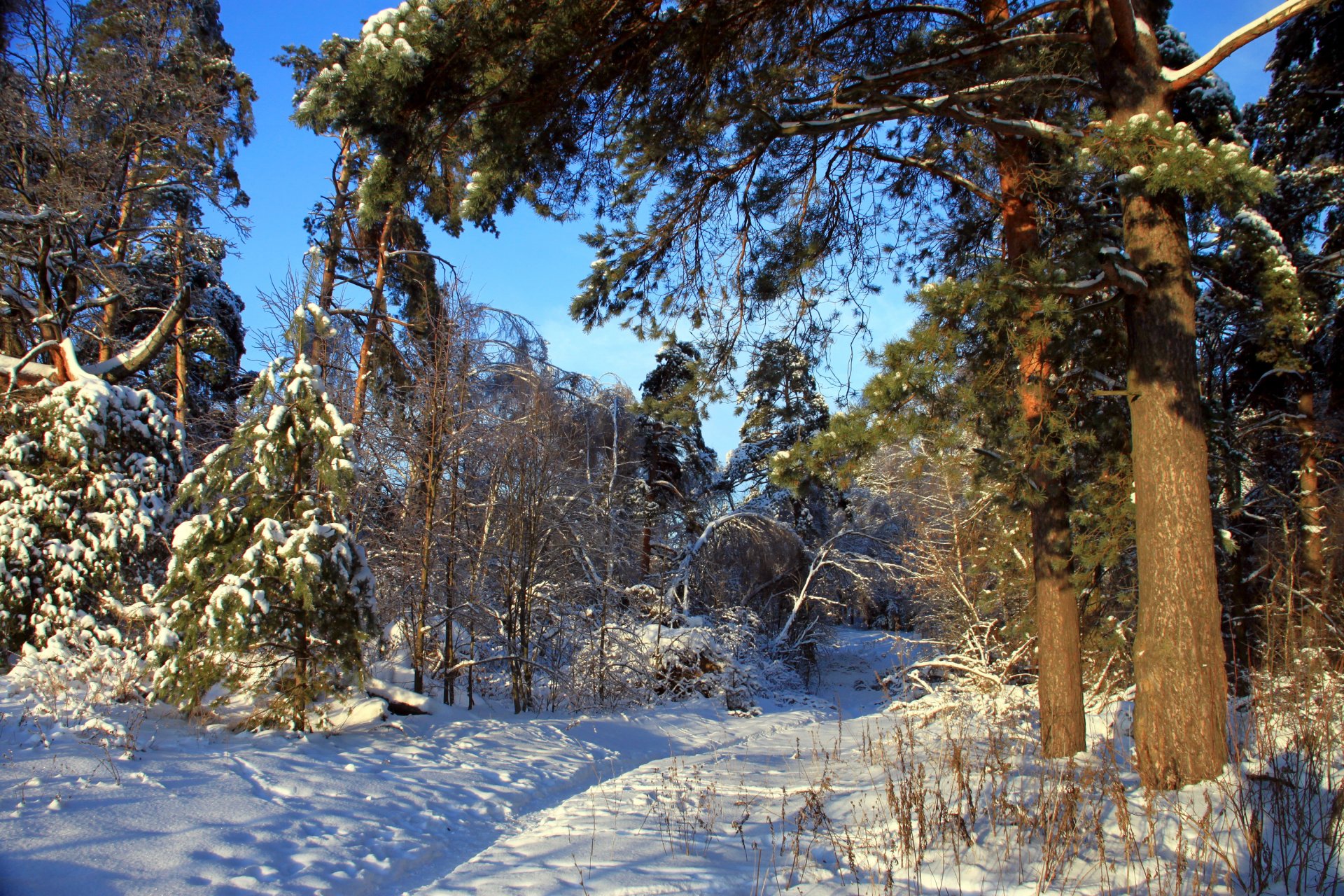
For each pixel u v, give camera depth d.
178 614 9.27
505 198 9.72
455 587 15.98
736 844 6.64
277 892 5.23
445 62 8.09
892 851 5.83
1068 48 9.14
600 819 7.73
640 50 8.62
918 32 8.62
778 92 8.67
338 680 10.01
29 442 11.66
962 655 15.98
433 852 6.63
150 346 15.01
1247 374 16.53
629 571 23.03
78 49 18.94
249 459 10.36
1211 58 7.40
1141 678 7.16
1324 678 7.59
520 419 17.02
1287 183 15.54
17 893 4.63
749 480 31.33
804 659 29.67
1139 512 7.47
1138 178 7.04
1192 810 5.98
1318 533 12.85
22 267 18.12
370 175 8.87
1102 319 9.55
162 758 7.69
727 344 10.65
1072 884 4.95
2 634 10.57
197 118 20.05
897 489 24.20
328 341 17.09
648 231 10.22
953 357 7.79
